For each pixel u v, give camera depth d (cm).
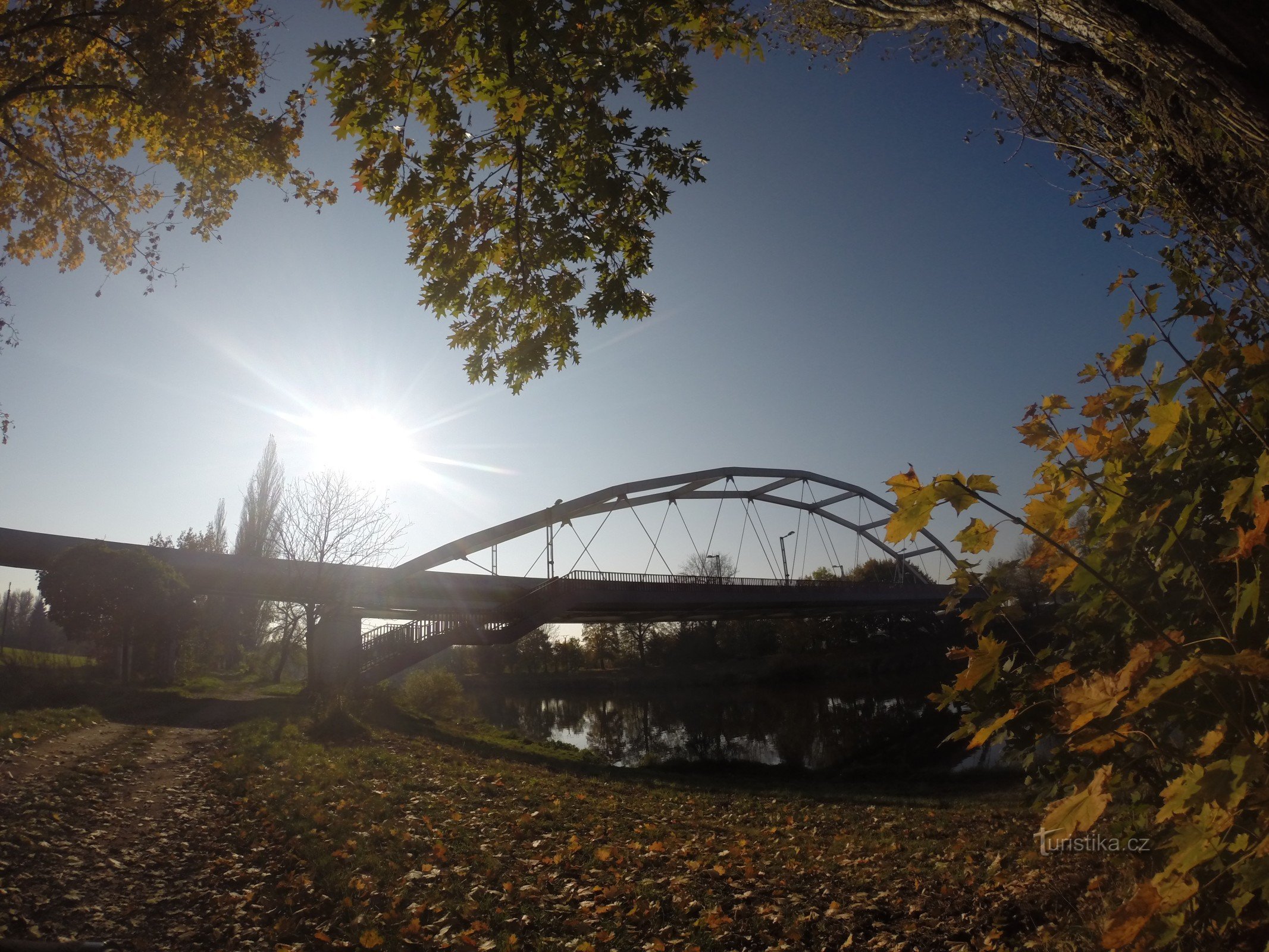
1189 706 236
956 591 304
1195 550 287
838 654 6819
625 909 614
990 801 1310
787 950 521
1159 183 564
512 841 835
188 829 841
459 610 3275
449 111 611
